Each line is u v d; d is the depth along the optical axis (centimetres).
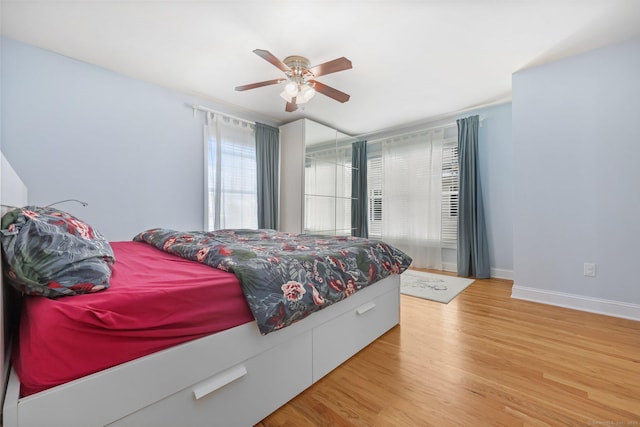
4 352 81
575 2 188
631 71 228
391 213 471
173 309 95
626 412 122
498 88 321
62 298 84
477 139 379
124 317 84
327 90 252
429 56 253
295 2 188
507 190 365
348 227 501
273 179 423
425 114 405
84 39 229
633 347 180
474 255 373
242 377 114
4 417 67
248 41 231
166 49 243
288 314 122
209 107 359
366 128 473
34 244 84
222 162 366
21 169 232
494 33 221
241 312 114
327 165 458
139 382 87
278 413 125
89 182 266
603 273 241
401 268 216
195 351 100
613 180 236
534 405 127
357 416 122
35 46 237
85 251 98
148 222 306
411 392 137
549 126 265
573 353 173
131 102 292
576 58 251
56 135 248
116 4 190
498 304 266
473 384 143
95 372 79
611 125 236
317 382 147
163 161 317
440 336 199
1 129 223
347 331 168
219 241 189
